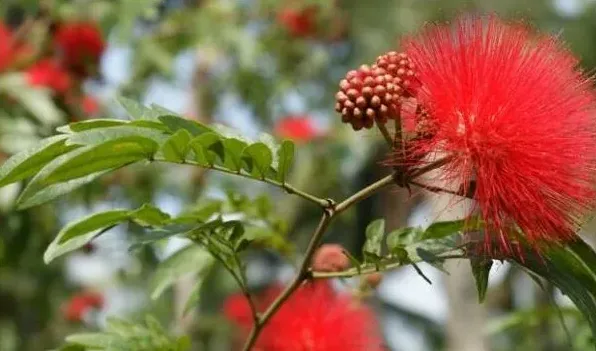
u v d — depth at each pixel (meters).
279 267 10.30
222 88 8.75
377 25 10.75
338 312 4.04
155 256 6.57
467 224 2.98
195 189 7.68
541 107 2.87
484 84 2.87
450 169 2.90
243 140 3.24
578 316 4.74
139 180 7.41
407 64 2.96
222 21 7.98
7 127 6.20
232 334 8.66
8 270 8.79
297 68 9.09
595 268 3.09
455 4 10.11
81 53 6.73
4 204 6.03
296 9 8.70
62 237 3.08
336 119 9.95
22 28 6.75
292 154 3.02
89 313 9.85
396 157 2.92
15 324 9.90
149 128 2.96
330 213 3.11
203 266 4.01
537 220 2.87
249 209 4.12
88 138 2.81
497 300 10.44
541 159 2.85
